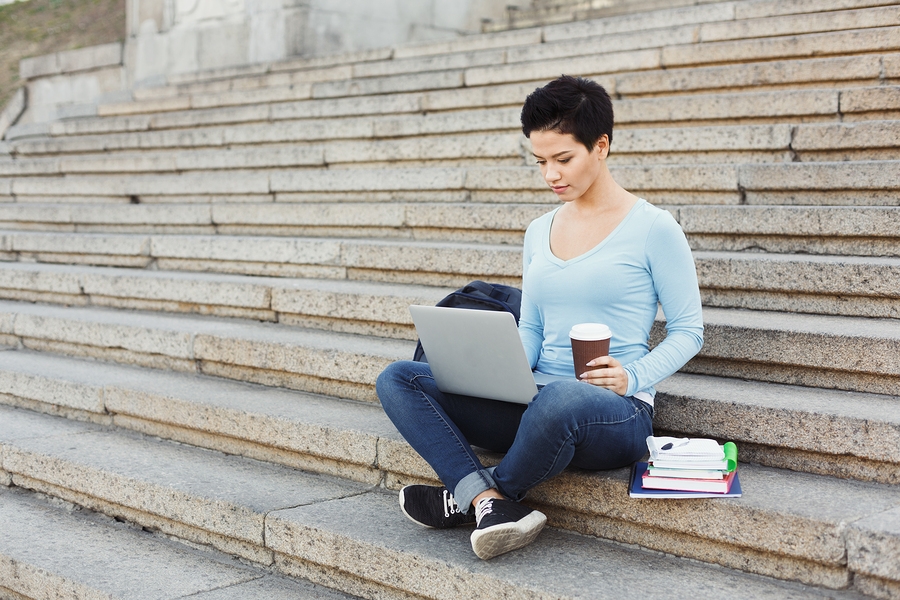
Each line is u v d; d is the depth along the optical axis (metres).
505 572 2.32
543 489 2.63
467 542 2.54
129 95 9.36
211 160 6.73
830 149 4.44
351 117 6.98
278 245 4.87
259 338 3.89
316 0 9.23
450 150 5.62
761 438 2.67
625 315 2.56
